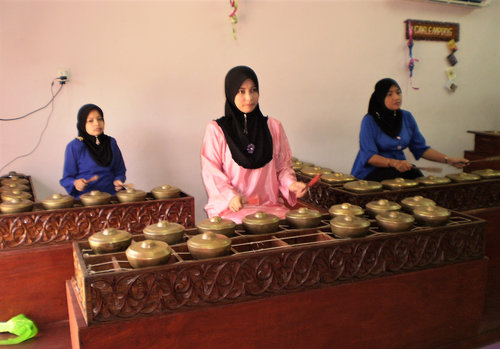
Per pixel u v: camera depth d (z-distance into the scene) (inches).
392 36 175.3
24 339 74.6
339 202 96.9
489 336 71.4
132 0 137.2
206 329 53.2
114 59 137.6
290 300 57.3
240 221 87.1
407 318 65.2
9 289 78.1
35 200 102.1
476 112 198.7
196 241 57.4
